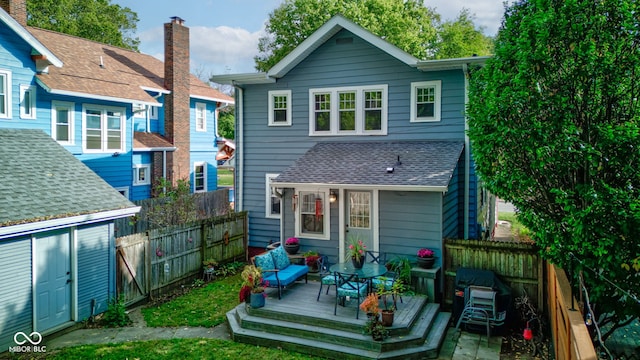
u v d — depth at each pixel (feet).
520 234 62.39
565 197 22.35
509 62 24.67
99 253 35.19
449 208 42.34
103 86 60.54
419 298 35.40
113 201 36.42
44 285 31.40
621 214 20.42
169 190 60.80
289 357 28.71
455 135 46.70
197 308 37.42
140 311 37.04
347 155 47.14
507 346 29.81
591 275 22.75
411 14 113.39
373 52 49.67
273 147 55.21
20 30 49.03
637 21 20.42
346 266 35.14
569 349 19.39
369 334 29.35
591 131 22.57
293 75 53.67
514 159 24.44
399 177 39.55
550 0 22.29
